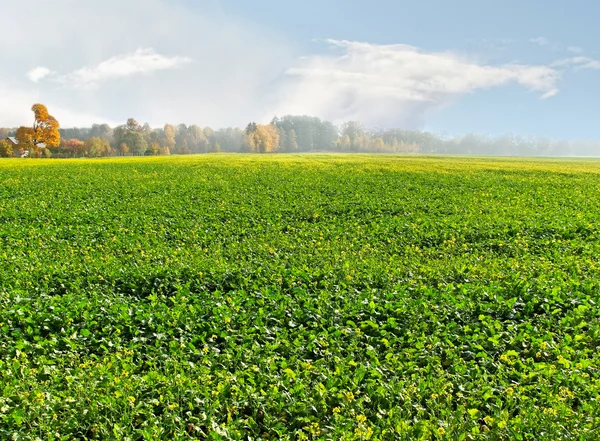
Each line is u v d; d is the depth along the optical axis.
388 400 7.12
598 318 9.83
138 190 31.70
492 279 12.68
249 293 11.75
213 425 6.48
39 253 15.87
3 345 8.84
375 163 57.69
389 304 10.52
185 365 8.10
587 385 7.35
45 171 45.00
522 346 8.89
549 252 16.03
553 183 37.06
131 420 6.53
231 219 22.17
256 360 8.27
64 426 6.47
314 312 10.31
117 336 9.35
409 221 21.77
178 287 11.85
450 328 9.64
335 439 6.26
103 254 16.03
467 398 7.14
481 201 27.70
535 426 6.39
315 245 17.62
